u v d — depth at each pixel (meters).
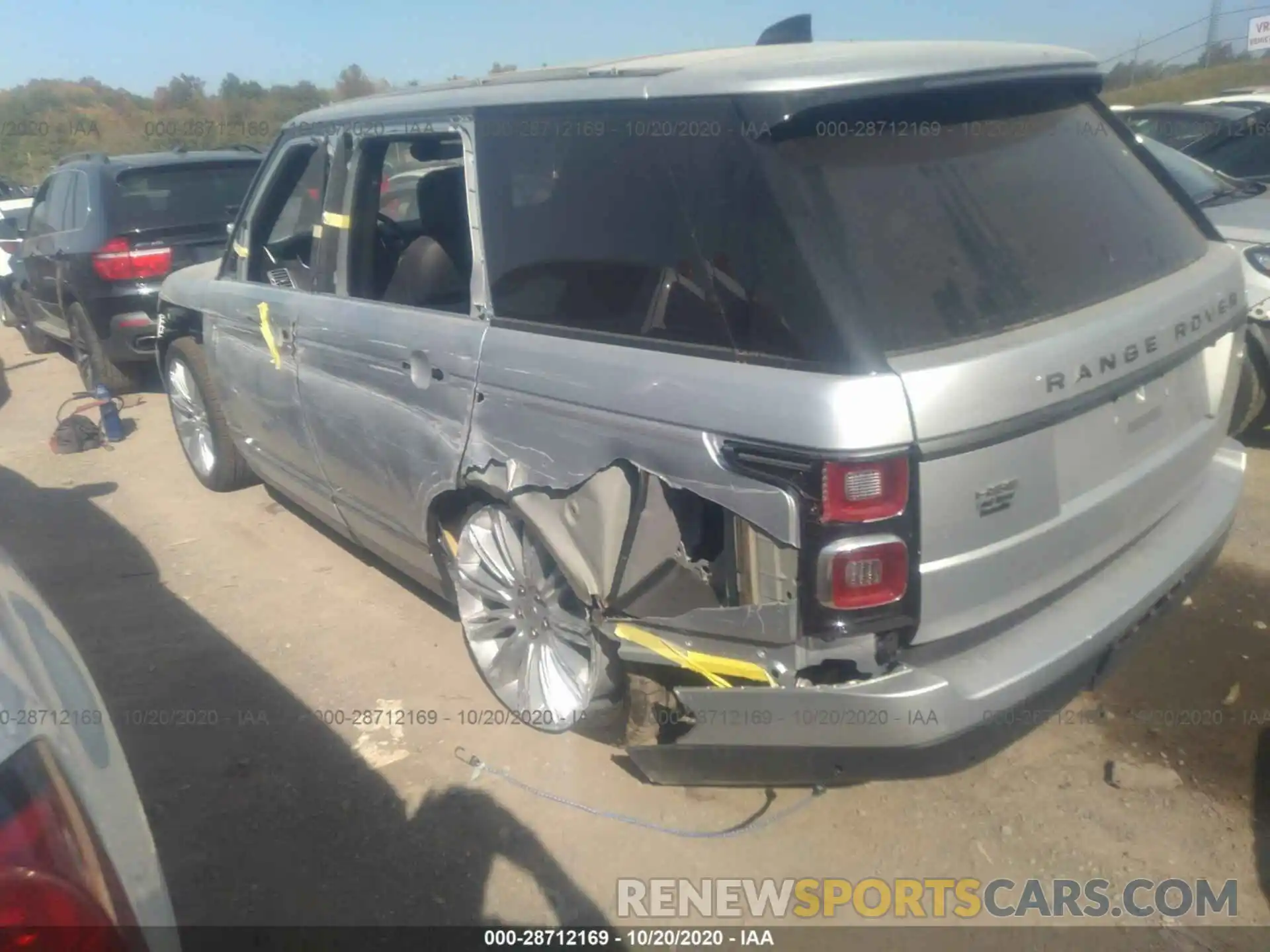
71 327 7.62
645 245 2.49
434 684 3.63
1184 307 2.62
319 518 4.45
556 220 2.72
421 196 3.40
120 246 6.84
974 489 2.15
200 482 5.66
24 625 1.95
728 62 2.49
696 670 2.48
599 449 2.55
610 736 3.11
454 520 3.38
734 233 2.28
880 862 2.71
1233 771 2.93
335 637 3.99
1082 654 2.39
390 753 3.26
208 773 3.22
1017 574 2.29
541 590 3.08
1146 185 2.96
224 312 4.57
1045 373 2.20
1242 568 3.99
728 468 2.21
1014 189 2.49
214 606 4.32
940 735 2.20
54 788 1.53
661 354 2.41
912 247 2.23
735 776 2.51
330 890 2.72
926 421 2.04
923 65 2.41
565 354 2.64
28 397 8.09
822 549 2.09
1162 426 2.67
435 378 3.12
